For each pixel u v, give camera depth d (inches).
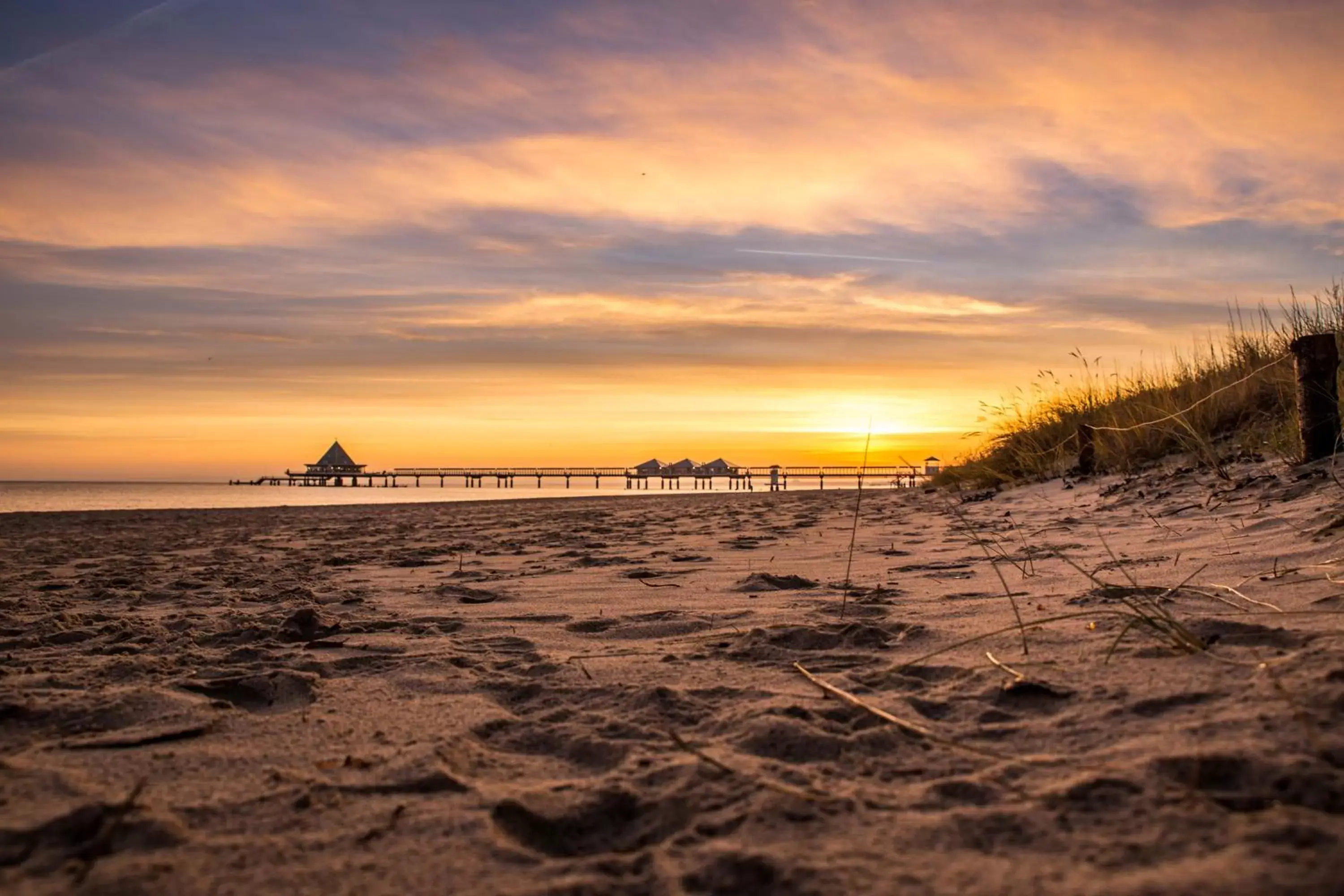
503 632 145.0
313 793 70.2
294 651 130.3
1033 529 259.4
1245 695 78.1
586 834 65.9
